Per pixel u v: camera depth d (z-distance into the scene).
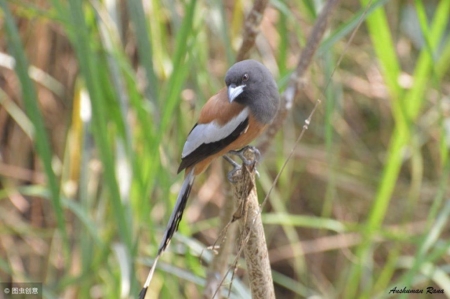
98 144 8.27
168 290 10.16
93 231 9.75
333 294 14.37
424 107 15.37
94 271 10.27
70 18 8.20
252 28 8.45
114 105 8.92
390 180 10.09
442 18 9.42
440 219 9.23
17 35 8.16
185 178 8.41
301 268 12.66
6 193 11.97
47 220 13.25
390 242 14.77
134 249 8.61
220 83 13.22
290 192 14.63
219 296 8.82
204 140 8.26
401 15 14.69
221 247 8.69
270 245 14.84
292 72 8.84
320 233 14.92
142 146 10.91
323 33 8.49
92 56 8.05
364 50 15.23
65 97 12.94
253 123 8.28
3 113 13.08
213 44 13.36
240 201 6.64
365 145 15.80
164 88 10.16
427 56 9.55
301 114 15.16
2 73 13.09
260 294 6.86
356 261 11.35
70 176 12.16
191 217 13.41
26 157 13.23
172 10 9.73
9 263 12.48
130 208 9.20
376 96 15.11
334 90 13.55
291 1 14.32
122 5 12.14
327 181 14.91
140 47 8.23
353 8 15.71
